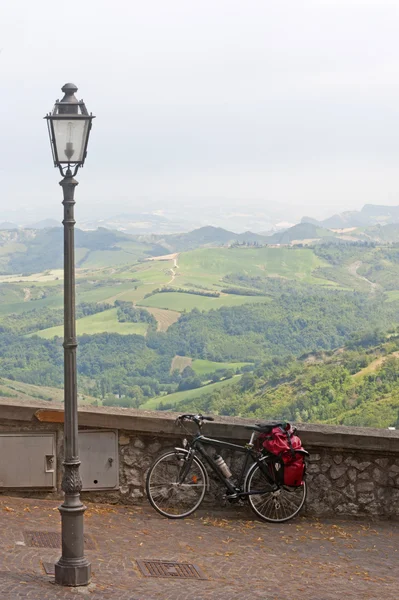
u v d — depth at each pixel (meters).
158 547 6.61
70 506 5.26
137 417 7.96
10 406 7.84
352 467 8.33
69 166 5.23
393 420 107.12
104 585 5.32
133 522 7.42
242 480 8.02
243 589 5.67
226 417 8.51
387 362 128.62
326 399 123.44
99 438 8.01
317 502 8.28
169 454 7.87
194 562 6.25
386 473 8.35
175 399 197.50
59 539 6.37
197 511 8.00
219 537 7.21
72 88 5.19
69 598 4.94
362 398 118.31
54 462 7.91
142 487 8.05
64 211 5.26
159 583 5.59
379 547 7.40
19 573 5.34
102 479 8.00
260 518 7.98
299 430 8.23
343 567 6.63
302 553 6.96
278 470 7.91
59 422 7.89
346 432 8.25
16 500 7.70
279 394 132.50
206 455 7.96
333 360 136.88
